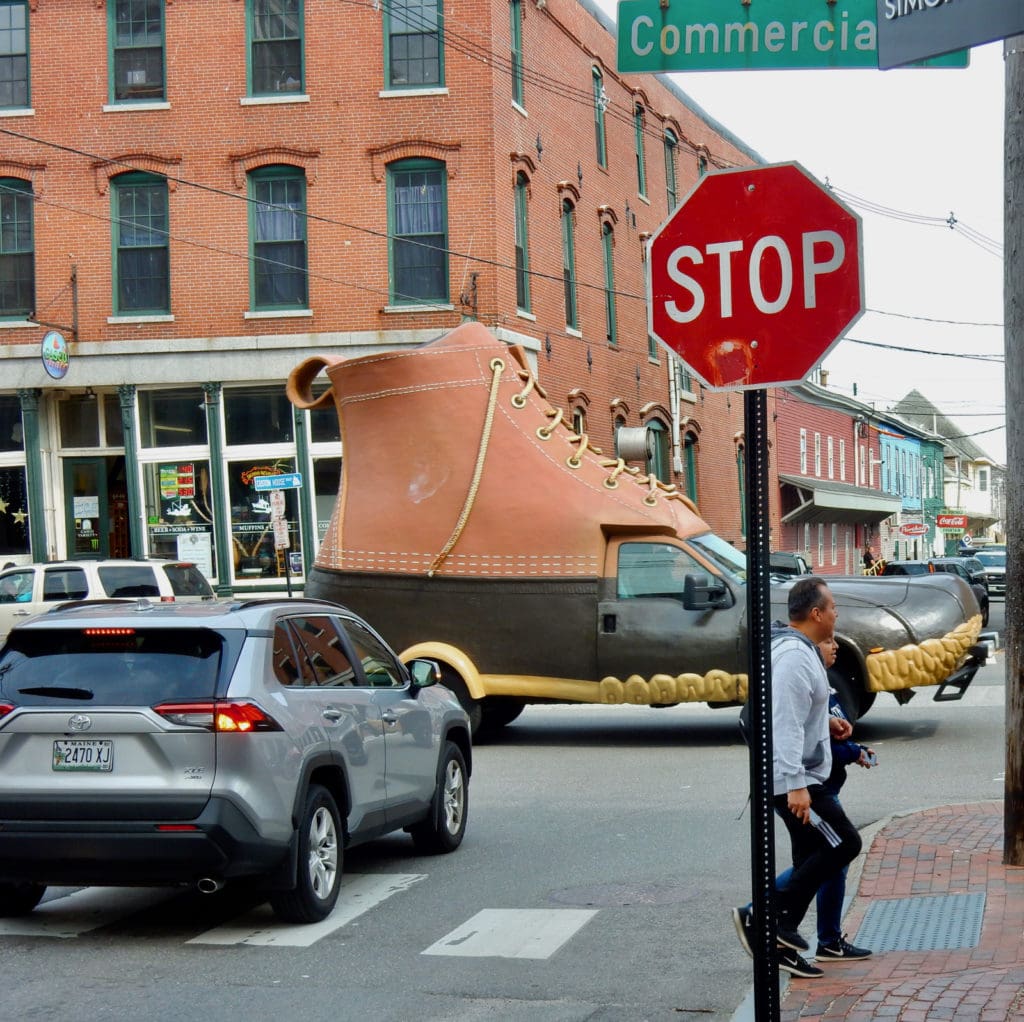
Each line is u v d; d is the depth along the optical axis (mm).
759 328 5137
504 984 6801
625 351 33938
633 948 7395
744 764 13758
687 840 10203
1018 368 8555
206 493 28062
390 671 9648
